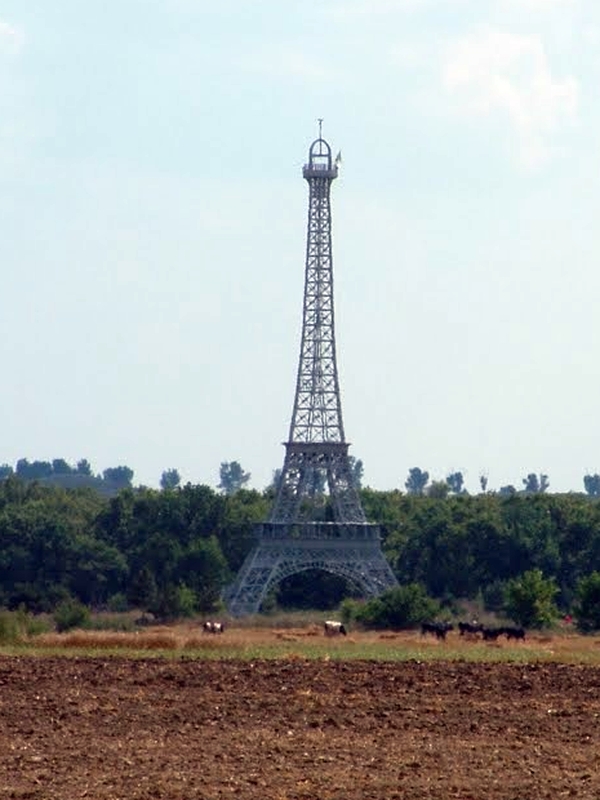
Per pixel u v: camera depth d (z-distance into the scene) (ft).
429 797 259.60
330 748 298.15
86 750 294.46
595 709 344.08
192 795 258.98
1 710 336.90
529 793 262.67
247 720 327.67
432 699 358.23
